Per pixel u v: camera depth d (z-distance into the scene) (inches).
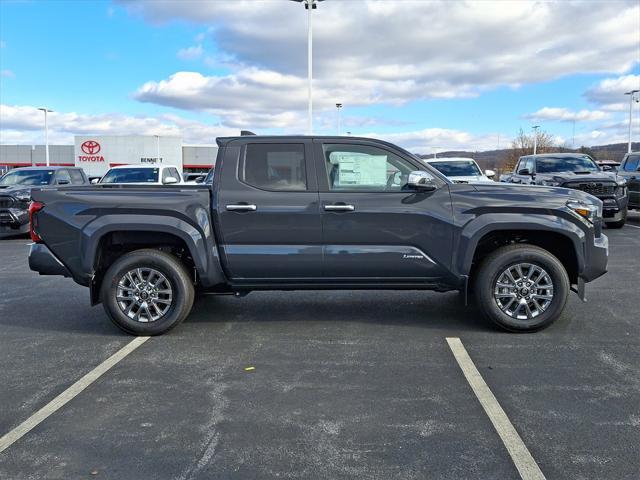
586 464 121.1
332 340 209.9
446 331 219.6
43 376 175.6
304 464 122.2
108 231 210.7
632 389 161.2
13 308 265.3
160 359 190.4
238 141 215.9
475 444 130.3
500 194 211.9
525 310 213.3
